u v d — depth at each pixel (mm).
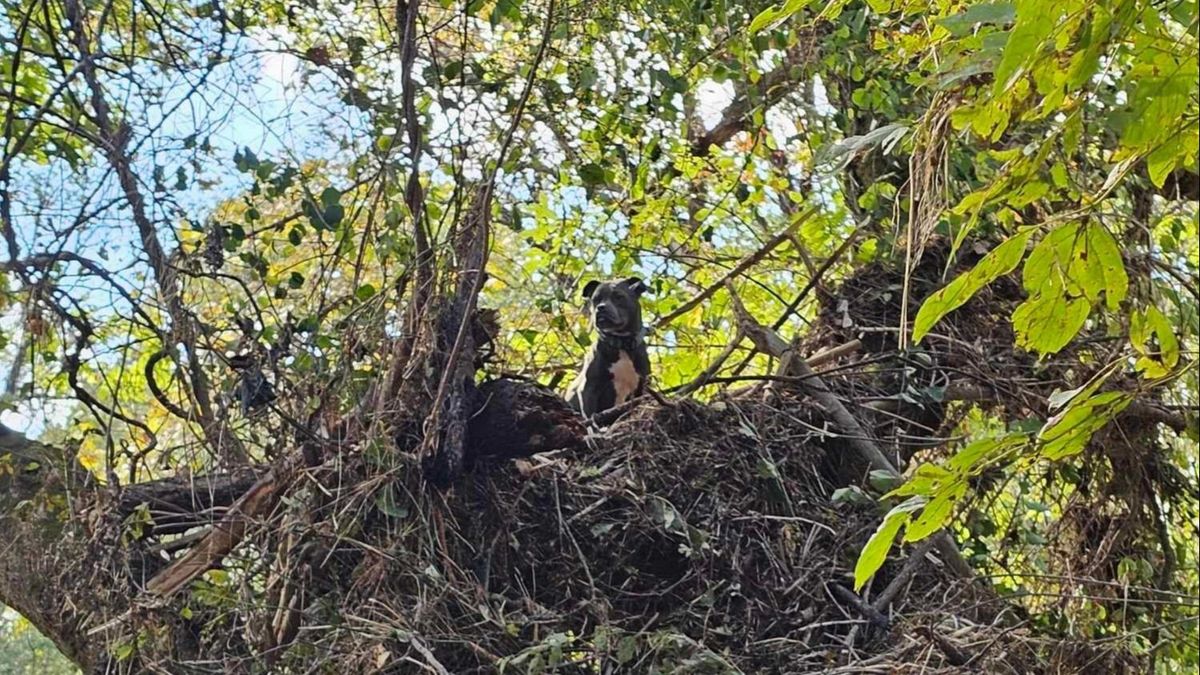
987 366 7113
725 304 9195
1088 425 3312
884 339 7602
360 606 5207
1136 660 6121
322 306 5711
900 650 5574
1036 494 7871
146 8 6164
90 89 6133
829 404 6898
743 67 7188
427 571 5184
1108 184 3016
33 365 5789
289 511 5305
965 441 7707
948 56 3752
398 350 5586
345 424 5547
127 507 5805
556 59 6316
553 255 7973
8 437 6195
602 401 8383
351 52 6145
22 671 8742
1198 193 7523
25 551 5777
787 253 8812
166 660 5211
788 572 6074
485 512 5707
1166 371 3297
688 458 6316
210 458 5816
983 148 6852
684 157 7707
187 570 5582
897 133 4086
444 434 5469
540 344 8328
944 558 6469
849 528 6355
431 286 5578
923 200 3990
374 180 5750
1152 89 2740
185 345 5625
